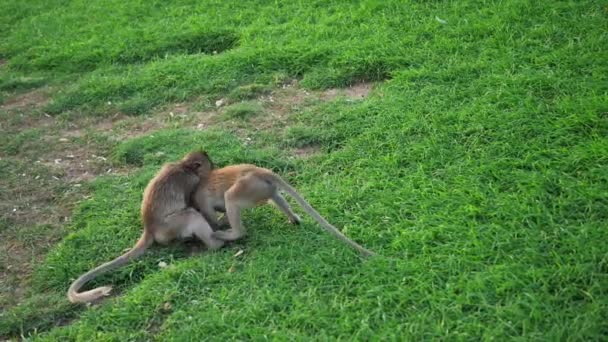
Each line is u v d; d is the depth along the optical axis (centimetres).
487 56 814
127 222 629
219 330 479
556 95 711
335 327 464
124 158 746
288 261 536
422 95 761
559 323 436
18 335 520
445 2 975
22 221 657
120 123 832
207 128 786
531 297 457
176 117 829
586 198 546
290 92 842
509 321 445
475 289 474
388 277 501
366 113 746
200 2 1153
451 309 461
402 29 920
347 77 843
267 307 491
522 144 638
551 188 572
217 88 873
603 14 857
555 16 867
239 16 1062
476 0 959
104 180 707
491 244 520
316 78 852
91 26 1138
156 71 931
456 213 562
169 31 1055
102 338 490
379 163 654
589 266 475
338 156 678
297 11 1042
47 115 884
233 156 702
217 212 625
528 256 498
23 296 560
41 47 1088
